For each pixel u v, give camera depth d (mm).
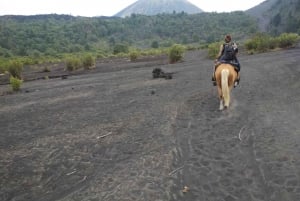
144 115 11703
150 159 7867
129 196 6289
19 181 7227
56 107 14422
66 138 9805
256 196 6117
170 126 10164
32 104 15680
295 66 22391
